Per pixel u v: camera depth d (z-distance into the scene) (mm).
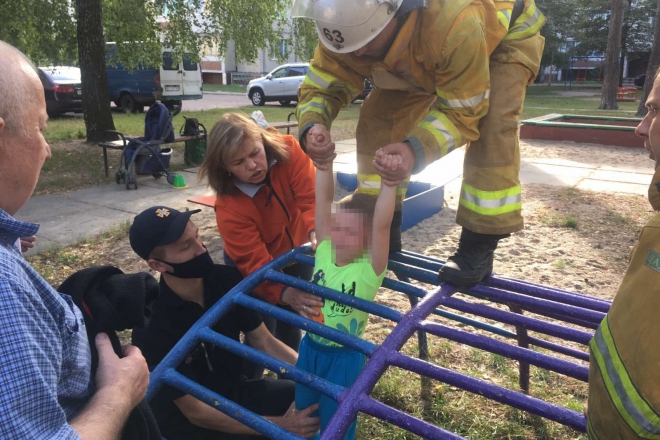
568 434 2971
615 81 21453
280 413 2557
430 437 1607
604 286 4738
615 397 1158
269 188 2820
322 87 2254
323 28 1832
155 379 2025
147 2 12445
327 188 2404
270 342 2666
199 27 13172
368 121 2498
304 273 3314
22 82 1143
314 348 2404
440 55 1812
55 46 12453
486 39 1902
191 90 20000
